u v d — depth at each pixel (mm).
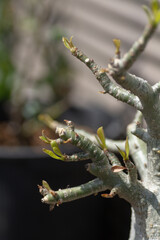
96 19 2424
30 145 1491
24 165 1257
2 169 1263
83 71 2473
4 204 1281
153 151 522
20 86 1729
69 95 1911
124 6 2139
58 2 1928
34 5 1812
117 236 1402
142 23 1988
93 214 1378
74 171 1275
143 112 492
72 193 500
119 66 425
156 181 532
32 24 1781
